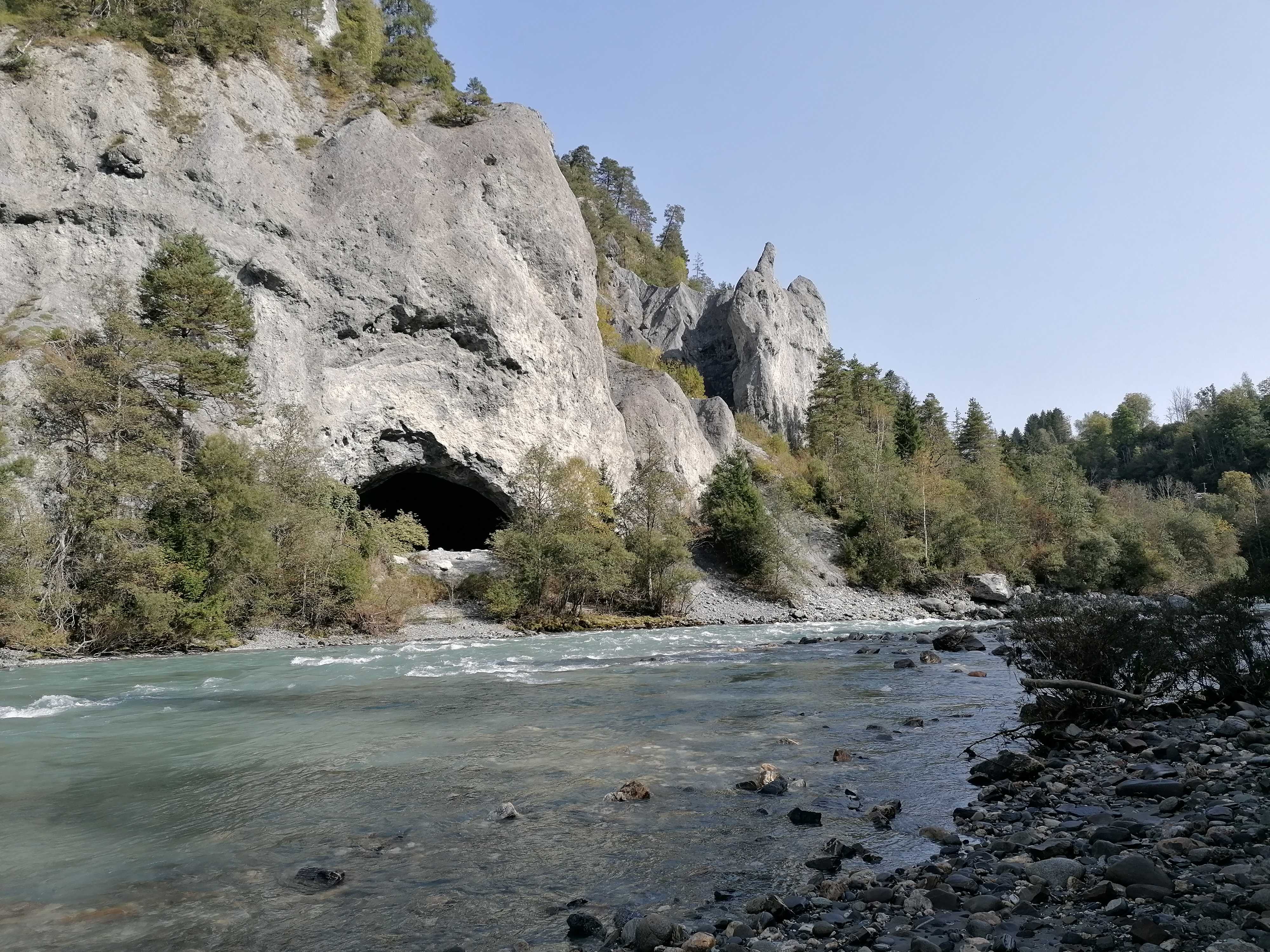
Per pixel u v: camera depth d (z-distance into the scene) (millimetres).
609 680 22062
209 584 36562
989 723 14828
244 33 60406
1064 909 6027
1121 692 12305
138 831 8969
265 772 11656
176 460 39094
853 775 11055
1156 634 13344
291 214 53188
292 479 42781
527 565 46875
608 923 6355
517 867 7738
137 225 47125
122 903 6910
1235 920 5379
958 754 12289
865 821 8961
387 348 53938
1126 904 5844
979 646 27312
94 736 14438
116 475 34438
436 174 62656
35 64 49281
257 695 19781
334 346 51750
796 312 126625
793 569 60156
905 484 76125
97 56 51219
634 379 80688
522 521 50500
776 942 5785
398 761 12312
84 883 7406
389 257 55156
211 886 7316
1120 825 7828
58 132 48000
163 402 39625
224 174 51156
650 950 5715
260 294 48594
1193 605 14398
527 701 18375
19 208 44906
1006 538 76000
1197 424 158375
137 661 29781
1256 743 10898
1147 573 81125
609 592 50156
